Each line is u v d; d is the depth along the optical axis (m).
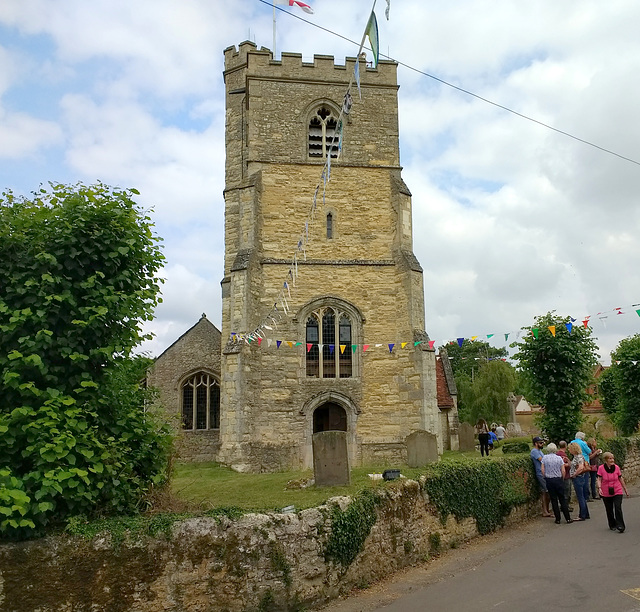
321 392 22.31
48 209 7.80
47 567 6.38
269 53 25.00
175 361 28.17
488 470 12.36
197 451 26.77
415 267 23.38
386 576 9.20
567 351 17.75
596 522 12.73
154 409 9.10
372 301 23.44
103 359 7.80
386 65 25.72
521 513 13.30
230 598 7.22
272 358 22.33
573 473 13.30
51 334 7.16
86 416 7.50
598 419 36.34
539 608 7.29
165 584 6.91
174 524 7.12
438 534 10.55
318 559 8.08
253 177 23.66
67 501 6.91
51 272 7.55
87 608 6.47
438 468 11.40
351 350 23.12
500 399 45.25
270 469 21.12
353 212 24.25
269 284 23.06
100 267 7.96
